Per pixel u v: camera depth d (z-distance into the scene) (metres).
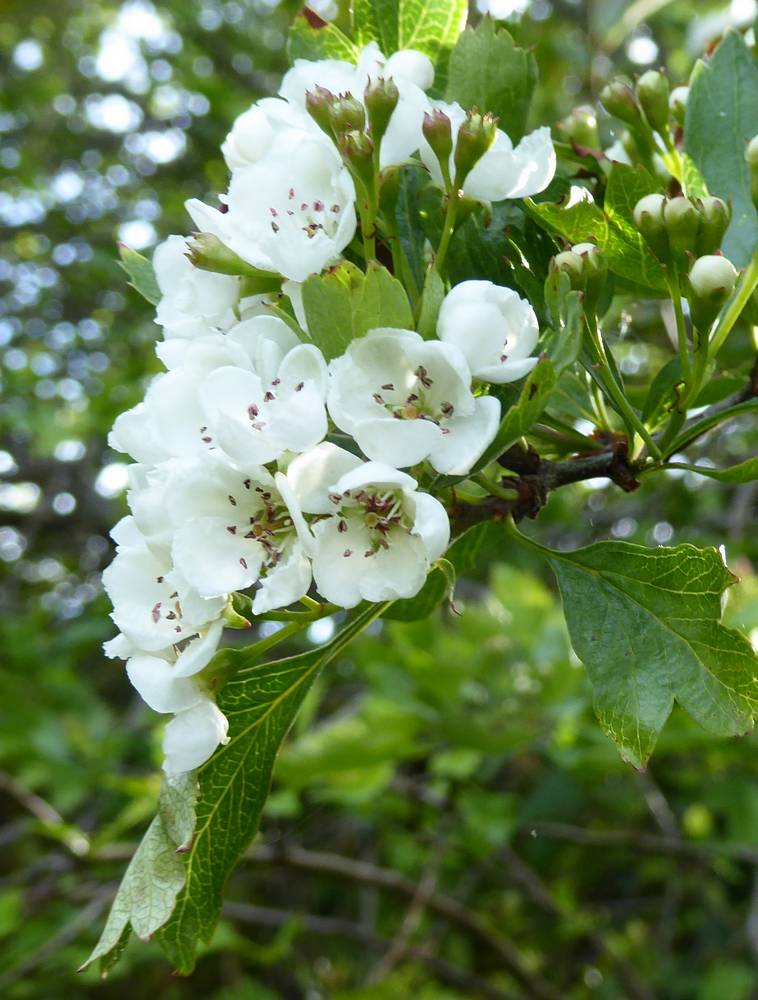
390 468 0.13
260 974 0.58
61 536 0.72
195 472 0.13
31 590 0.77
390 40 0.18
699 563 0.14
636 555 0.15
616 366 0.16
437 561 0.13
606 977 0.53
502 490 0.15
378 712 0.33
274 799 0.34
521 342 0.14
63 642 0.58
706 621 0.14
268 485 0.13
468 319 0.13
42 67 0.83
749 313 0.17
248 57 0.76
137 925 0.14
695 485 0.50
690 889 0.53
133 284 0.17
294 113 0.15
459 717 0.33
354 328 0.13
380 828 0.48
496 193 0.15
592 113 0.19
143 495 0.14
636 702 0.14
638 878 0.56
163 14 0.75
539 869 0.53
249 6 0.77
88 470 0.69
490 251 0.16
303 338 0.14
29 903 0.38
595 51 0.53
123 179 0.79
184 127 0.74
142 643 0.14
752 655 0.14
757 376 0.17
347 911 0.58
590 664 0.14
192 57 0.72
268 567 0.13
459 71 0.16
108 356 0.70
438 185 0.15
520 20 0.17
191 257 0.14
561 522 0.50
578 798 0.39
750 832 0.39
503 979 0.55
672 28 0.55
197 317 0.15
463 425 0.13
